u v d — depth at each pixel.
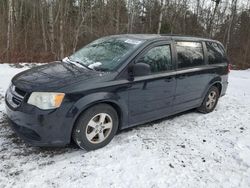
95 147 3.98
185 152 4.15
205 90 5.73
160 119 5.40
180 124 5.23
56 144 3.64
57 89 3.54
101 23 20.88
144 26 24.16
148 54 4.44
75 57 4.83
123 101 4.13
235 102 7.16
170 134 4.73
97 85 3.80
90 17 20.48
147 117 4.63
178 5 24.77
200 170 3.73
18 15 21.80
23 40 19.23
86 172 3.46
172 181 3.43
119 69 4.08
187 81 5.15
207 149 4.31
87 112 3.77
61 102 3.52
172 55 4.86
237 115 6.04
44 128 3.49
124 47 4.45
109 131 4.11
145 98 4.44
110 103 4.05
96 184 3.25
